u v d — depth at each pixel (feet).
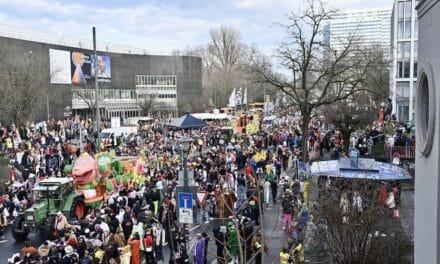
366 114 117.19
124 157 87.45
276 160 98.58
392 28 250.16
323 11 97.96
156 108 276.21
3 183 80.59
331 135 143.13
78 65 241.14
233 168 87.66
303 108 96.27
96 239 48.96
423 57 32.37
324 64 116.26
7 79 150.20
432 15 29.58
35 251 47.24
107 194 72.74
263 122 196.24
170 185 71.51
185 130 163.12
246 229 45.37
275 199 78.13
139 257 51.44
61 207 64.54
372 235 43.09
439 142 26.96
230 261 37.91
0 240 63.26
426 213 30.45
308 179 69.31
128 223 54.65
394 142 105.81
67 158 110.32
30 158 102.53
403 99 218.18
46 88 188.44
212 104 298.35
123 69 300.40
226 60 314.76
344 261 42.96
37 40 241.76
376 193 49.60
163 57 320.09
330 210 45.19
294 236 49.16
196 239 49.24
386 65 110.93
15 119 154.71
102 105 270.46
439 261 27.17
